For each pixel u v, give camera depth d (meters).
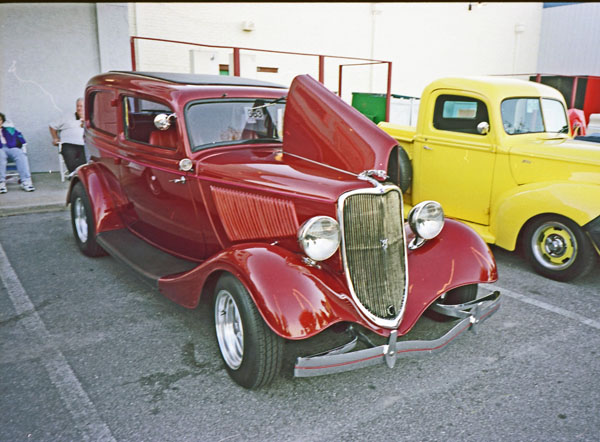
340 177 3.15
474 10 16.53
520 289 4.68
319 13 13.23
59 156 8.24
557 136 5.71
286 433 2.62
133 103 4.34
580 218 4.52
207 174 3.61
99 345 3.50
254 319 2.77
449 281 3.26
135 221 4.69
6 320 3.86
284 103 4.32
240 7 11.88
